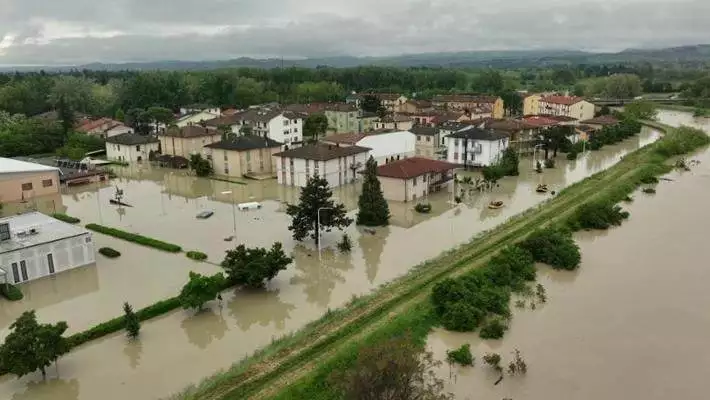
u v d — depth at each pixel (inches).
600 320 1726.1
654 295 1893.5
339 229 2576.3
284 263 1963.6
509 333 1653.5
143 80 7283.5
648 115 6791.3
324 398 1275.8
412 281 1930.4
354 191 3476.9
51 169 3503.9
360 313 1683.1
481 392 1365.7
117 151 4658.0
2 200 3312.0
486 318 1724.9
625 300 1861.5
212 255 2313.0
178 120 6136.8
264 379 1337.4
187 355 1541.6
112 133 5477.4
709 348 1563.7
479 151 4030.5
